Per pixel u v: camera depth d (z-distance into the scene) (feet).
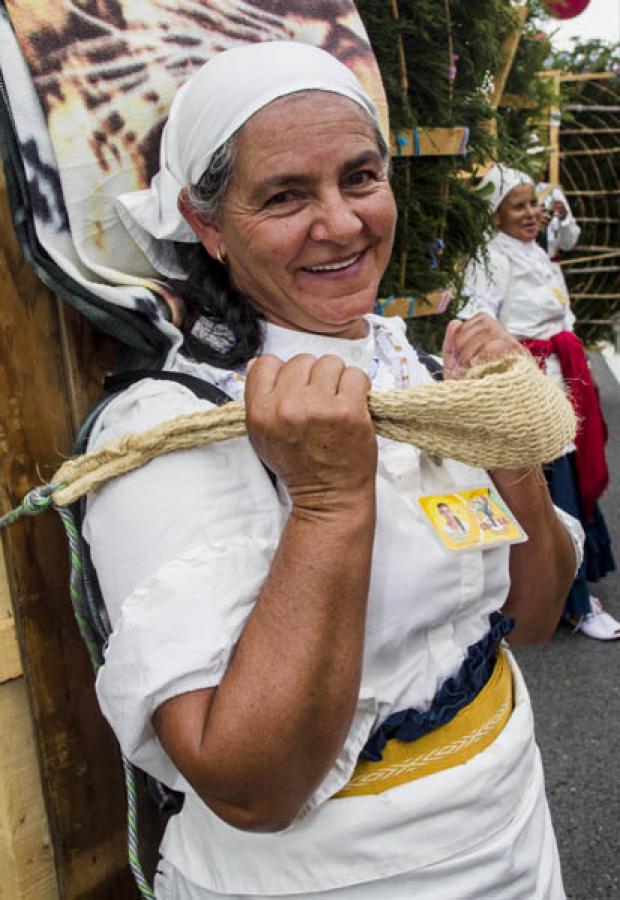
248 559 2.60
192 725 2.45
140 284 3.28
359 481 2.46
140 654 2.48
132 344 3.38
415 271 6.03
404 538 2.99
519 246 10.48
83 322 3.52
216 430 2.67
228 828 2.95
